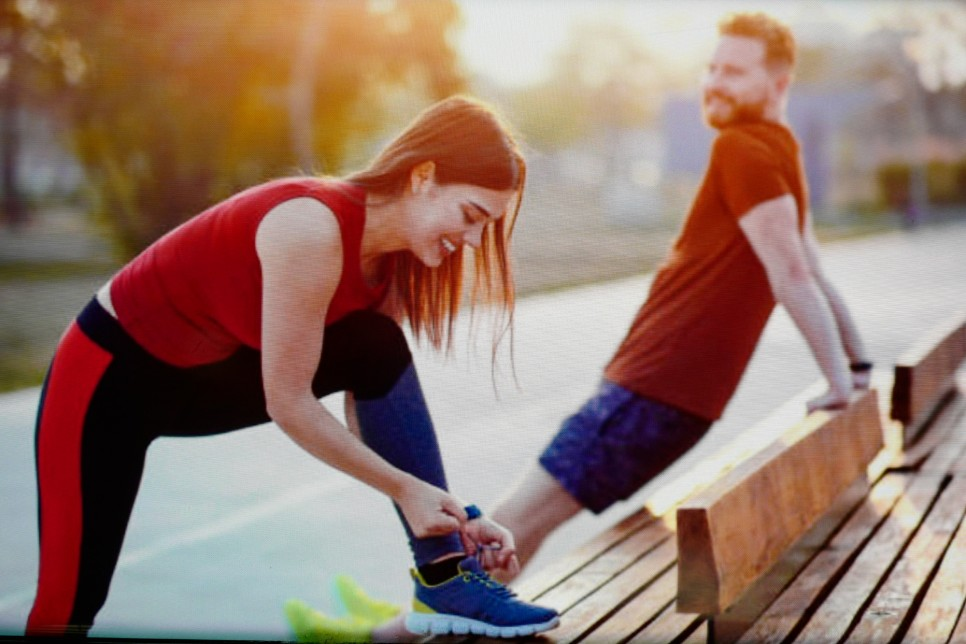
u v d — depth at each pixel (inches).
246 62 554.6
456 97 119.6
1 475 274.1
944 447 208.4
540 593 136.1
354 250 114.5
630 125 660.7
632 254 569.6
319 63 527.8
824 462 147.3
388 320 120.6
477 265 124.4
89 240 588.1
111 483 117.0
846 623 120.7
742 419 318.3
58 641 119.1
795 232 161.0
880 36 915.4
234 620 170.4
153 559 206.7
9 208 606.9
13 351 438.3
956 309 514.6
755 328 164.2
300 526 228.5
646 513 168.1
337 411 127.5
